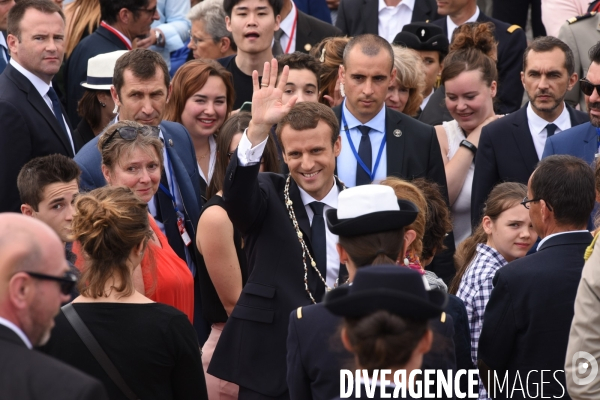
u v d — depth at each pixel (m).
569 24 25.61
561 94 20.92
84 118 21.69
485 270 16.06
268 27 24.27
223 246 16.48
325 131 15.08
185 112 20.92
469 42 22.61
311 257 14.98
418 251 13.31
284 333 14.62
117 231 12.08
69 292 9.60
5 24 23.28
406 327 8.72
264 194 15.27
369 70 18.94
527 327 13.57
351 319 8.94
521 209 16.31
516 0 32.41
